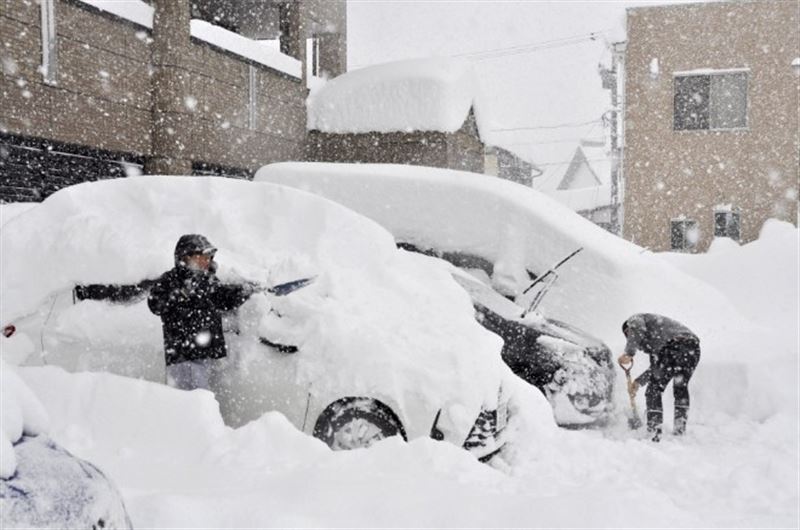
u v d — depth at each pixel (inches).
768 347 341.1
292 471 172.6
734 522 173.8
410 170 402.6
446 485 163.2
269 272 236.7
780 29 836.0
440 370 216.5
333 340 218.1
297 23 781.9
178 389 206.8
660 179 873.5
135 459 184.7
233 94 665.6
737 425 298.4
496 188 382.3
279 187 271.6
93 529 91.2
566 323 329.1
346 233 263.3
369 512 145.7
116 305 236.5
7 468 87.4
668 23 863.7
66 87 507.5
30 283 240.7
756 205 848.9
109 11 538.0
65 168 538.9
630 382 289.7
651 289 357.1
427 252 381.4
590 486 177.0
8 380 102.0
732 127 855.1
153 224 259.0
